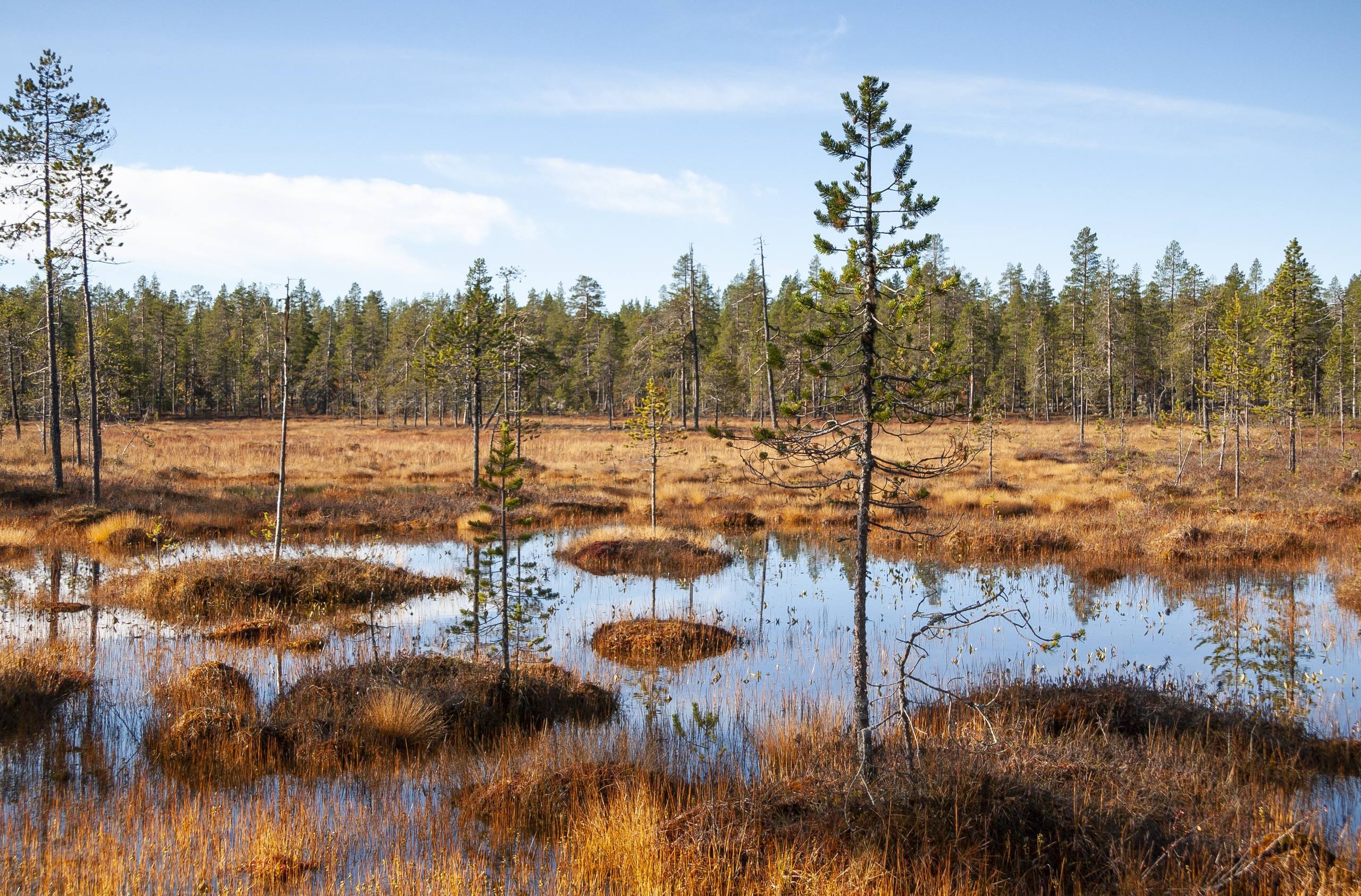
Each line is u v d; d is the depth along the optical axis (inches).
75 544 754.2
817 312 277.4
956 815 238.5
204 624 511.8
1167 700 370.0
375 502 1024.9
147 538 750.5
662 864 232.8
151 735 332.2
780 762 312.8
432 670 400.8
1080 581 679.7
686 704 398.0
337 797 291.0
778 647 500.4
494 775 302.4
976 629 543.5
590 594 636.7
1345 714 375.2
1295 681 425.1
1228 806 264.8
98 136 930.1
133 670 418.3
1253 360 1165.1
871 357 275.6
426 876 234.8
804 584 685.3
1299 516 887.1
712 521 962.1
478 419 1218.0
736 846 238.2
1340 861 230.2
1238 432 1100.5
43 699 367.6
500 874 238.4
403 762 323.3
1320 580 668.1
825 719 361.1
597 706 385.4
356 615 550.9
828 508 1024.2
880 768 278.5
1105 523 879.1
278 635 485.4
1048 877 226.8
